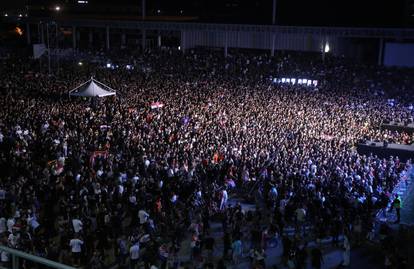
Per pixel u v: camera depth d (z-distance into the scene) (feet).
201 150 99.76
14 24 357.20
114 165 84.74
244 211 79.77
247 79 211.41
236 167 92.79
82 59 249.96
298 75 222.28
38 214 66.90
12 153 87.25
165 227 68.13
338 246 69.67
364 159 103.09
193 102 152.76
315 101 169.68
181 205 74.49
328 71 230.07
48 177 78.02
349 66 240.94
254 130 122.01
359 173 93.76
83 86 147.64
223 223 71.41
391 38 264.52
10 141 94.07
